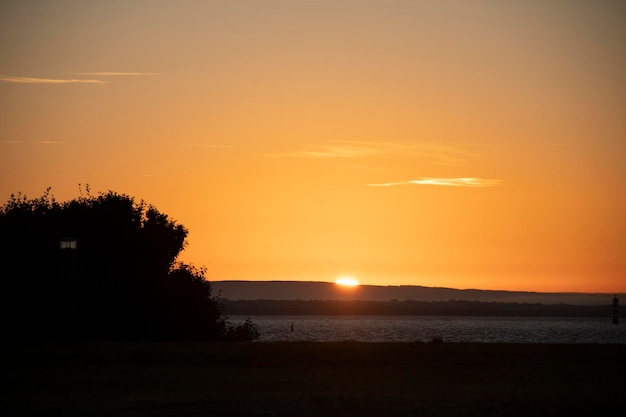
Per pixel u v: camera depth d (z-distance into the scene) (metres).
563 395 46.50
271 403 43.81
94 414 41.16
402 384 51.34
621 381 52.84
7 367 59.75
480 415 40.75
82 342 77.88
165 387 50.47
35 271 89.38
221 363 62.03
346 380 53.28
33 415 41.19
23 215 92.44
